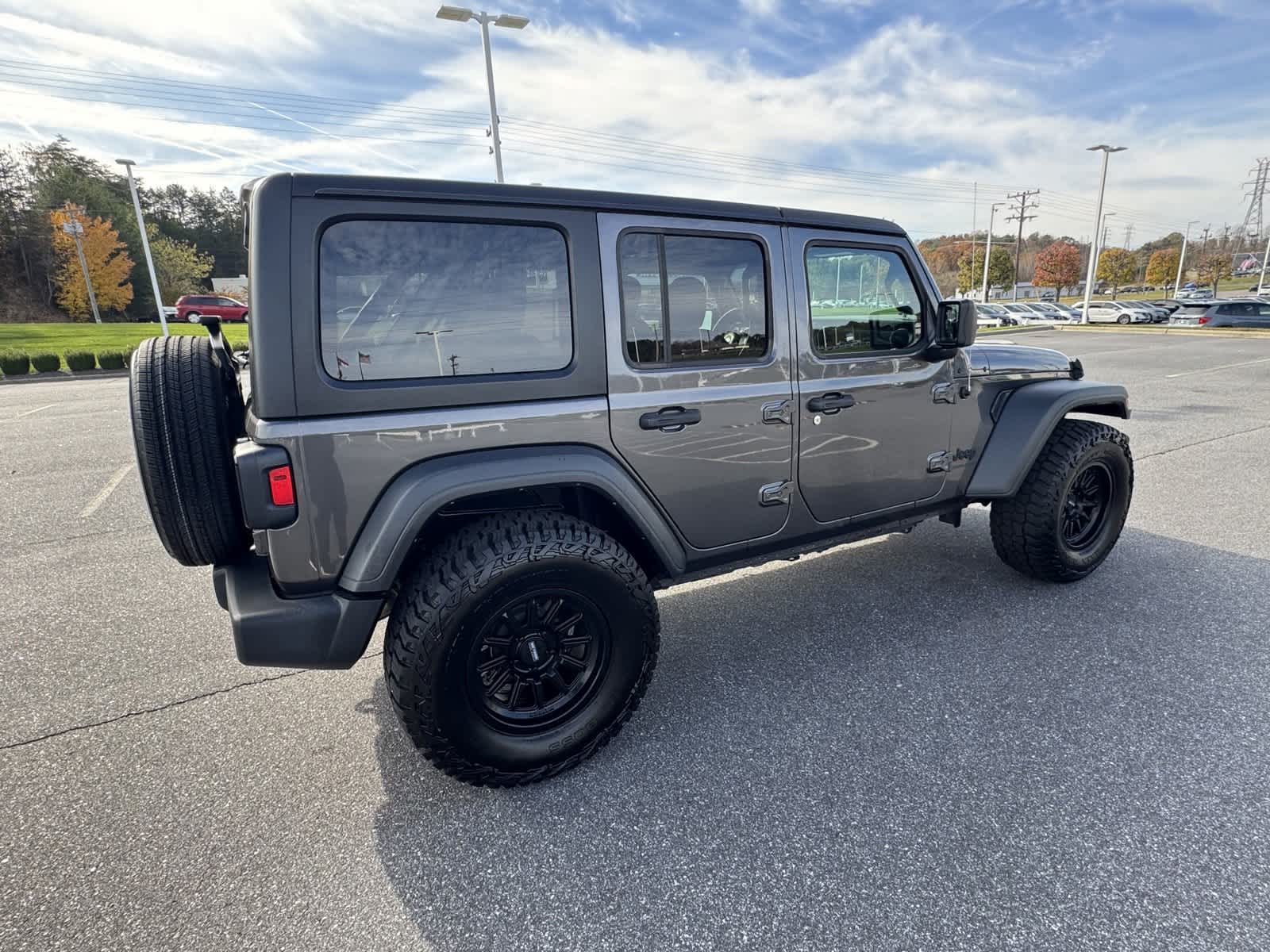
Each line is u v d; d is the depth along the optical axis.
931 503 3.32
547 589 2.15
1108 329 30.67
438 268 2.05
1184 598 3.52
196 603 3.87
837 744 2.45
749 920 1.74
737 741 2.49
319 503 1.96
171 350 2.14
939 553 4.29
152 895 1.88
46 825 2.16
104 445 8.47
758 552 2.82
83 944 1.73
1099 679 2.80
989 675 2.86
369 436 1.98
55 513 5.59
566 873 1.92
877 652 3.09
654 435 2.41
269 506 1.90
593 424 2.29
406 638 2.02
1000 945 1.65
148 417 1.99
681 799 2.21
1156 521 4.70
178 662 3.20
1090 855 1.91
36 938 1.75
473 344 2.12
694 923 1.75
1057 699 2.67
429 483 2.03
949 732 2.49
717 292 2.53
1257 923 1.69
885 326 3.01
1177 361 15.52
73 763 2.47
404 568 2.30
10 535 5.06
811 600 3.67
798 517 2.86
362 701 2.86
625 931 1.73
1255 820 2.02
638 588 2.31
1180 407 9.24
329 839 2.08
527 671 2.26
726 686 2.86
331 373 1.93
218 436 2.07
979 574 3.93
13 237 65.94
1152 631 3.19
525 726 2.26
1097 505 3.76
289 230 1.86
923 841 1.99
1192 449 6.80
